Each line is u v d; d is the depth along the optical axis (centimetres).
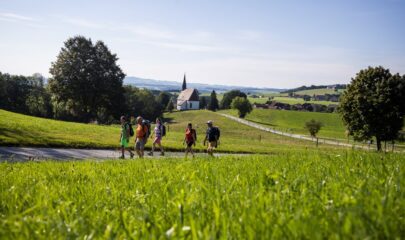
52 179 689
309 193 322
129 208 358
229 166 740
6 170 998
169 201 321
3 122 3584
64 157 2222
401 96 5559
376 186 330
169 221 274
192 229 214
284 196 310
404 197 285
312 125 10119
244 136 10469
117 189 493
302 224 204
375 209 235
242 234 216
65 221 298
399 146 7719
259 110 19900
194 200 323
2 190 514
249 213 245
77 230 259
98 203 401
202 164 780
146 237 231
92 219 310
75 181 646
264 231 206
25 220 275
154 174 656
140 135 2197
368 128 5681
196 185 430
